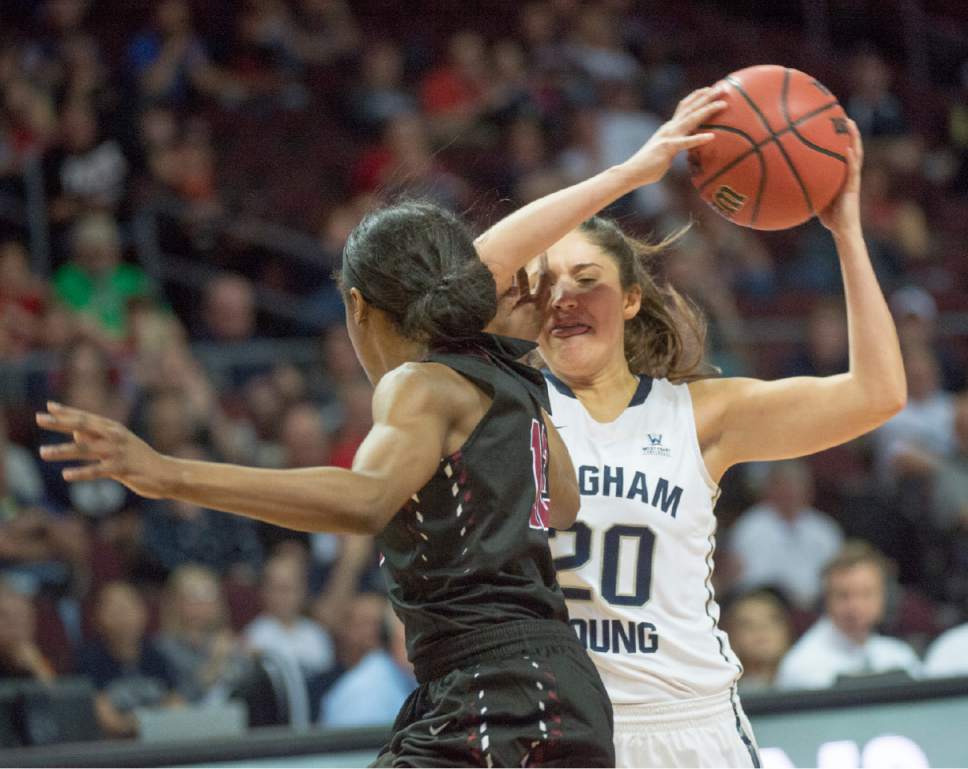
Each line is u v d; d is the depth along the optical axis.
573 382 3.77
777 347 12.42
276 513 2.38
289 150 14.50
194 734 5.50
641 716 3.54
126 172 11.88
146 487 2.30
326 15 16.00
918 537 9.79
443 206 3.24
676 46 18.11
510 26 17.62
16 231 11.34
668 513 3.62
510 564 2.71
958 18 20.42
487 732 2.62
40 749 5.03
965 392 12.70
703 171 3.62
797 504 9.39
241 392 10.46
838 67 18.73
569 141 14.88
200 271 11.75
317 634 7.80
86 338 9.44
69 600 7.90
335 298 11.92
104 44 15.27
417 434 2.60
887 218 15.27
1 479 8.35
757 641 6.96
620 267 3.73
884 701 5.47
